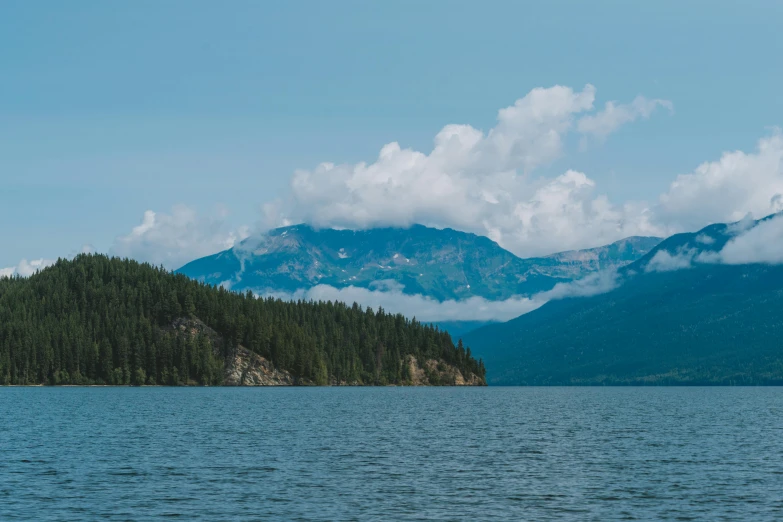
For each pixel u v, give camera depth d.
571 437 112.56
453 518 56.97
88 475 73.50
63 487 67.38
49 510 58.84
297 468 78.50
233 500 62.47
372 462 83.31
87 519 56.28
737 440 108.00
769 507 60.53
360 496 64.19
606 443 103.88
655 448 97.69
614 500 63.03
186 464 80.75
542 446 99.94
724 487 68.62
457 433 118.19
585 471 77.69
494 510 59.38
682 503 61.94
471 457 88.19
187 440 103.31
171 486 68.12
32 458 84.50
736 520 56.41
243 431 116.94
